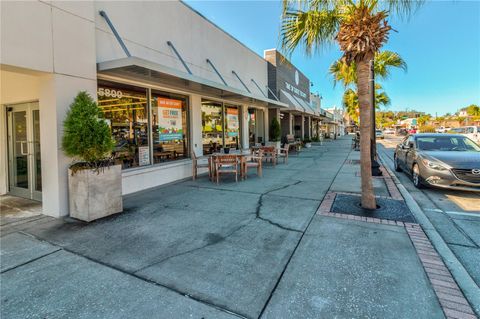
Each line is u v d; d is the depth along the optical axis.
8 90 6.35
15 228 4.51
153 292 2.70
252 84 13.99
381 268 3.05
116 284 2.85
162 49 7.73
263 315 2.34
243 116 12.94
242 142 12.94
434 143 7.84
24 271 3.13
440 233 4.18
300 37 5.50
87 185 4.74
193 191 7.07
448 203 5.79
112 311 2.42
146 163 7.43
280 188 7.23
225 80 11.29
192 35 9.11
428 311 2.34
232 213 5.16
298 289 2.70
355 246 3.62
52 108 4.88
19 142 6.62
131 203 5.95
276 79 16.50
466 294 2.59
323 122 40.44
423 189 7.12
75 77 5.15
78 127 4.65
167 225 4.57
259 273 3.01
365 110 5.06
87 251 3.64
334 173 9.48
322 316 2.31
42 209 5.37
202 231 4.28
